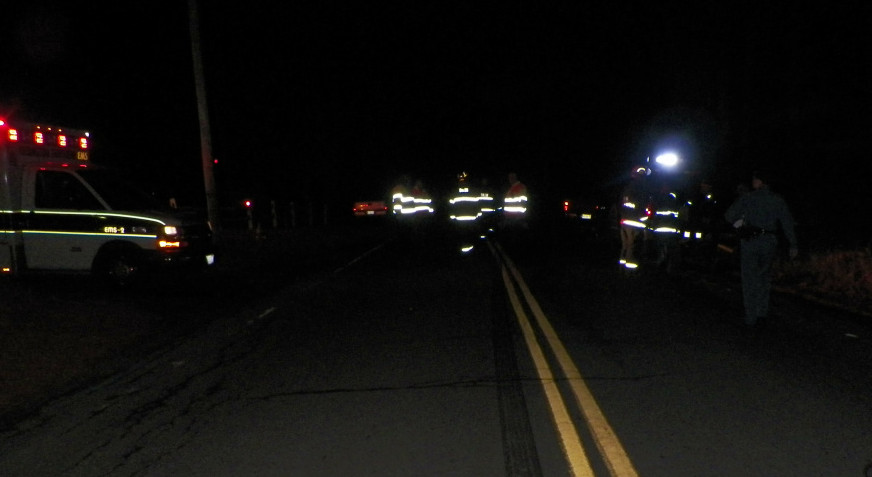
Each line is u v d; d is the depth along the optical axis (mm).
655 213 17094
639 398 7492
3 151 14234
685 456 5926
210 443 6547
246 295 14977
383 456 6105
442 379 8375
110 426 7098
